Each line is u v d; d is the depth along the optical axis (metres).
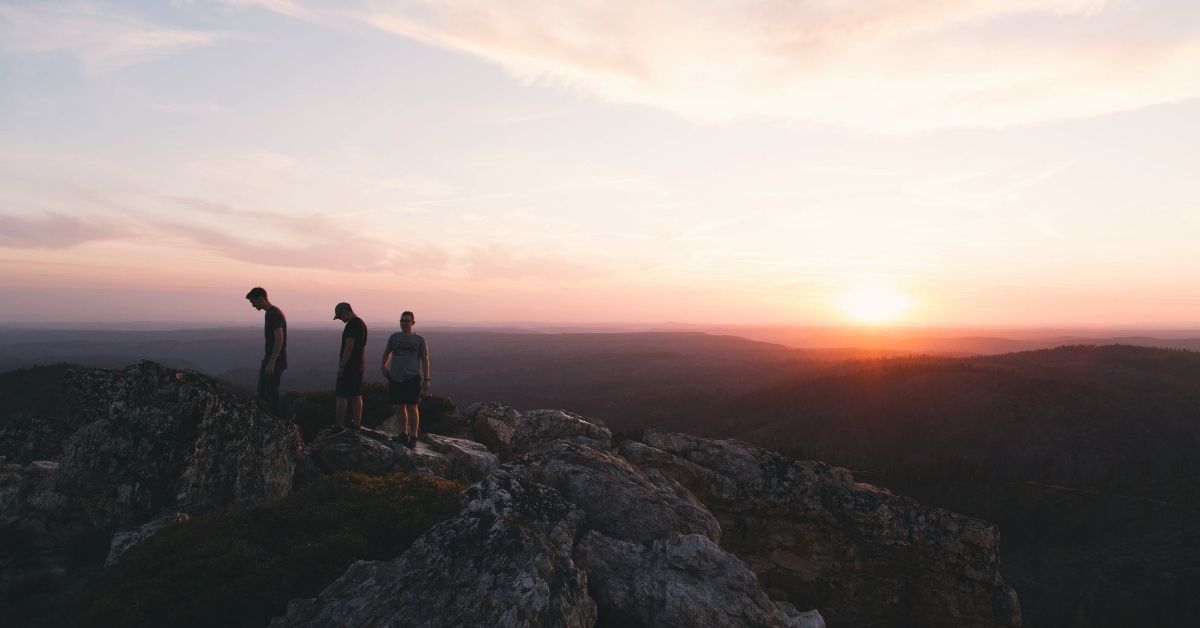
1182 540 87.88
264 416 14.80
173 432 13.23
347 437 15.60
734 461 18.17
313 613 8.33
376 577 8.68
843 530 17.28
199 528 10.80
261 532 10.66
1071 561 89.94
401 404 16.62
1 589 10.43
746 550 16.88
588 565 9.55
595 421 22.12
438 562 8.63
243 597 8.91
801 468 18.05
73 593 10.34
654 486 12.33
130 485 12.70
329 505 11.41
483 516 9.52
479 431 20.38
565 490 11.52
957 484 121.75
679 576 9.48
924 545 17.02
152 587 9.15
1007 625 16.47
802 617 9.70
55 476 12.88
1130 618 73.12
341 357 16.48
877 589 16.86
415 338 16.92
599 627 9.13
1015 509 107.19
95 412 14.30
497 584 8.11
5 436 17.53
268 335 17.03
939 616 16.62
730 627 8.90
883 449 172.12
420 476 13.12
